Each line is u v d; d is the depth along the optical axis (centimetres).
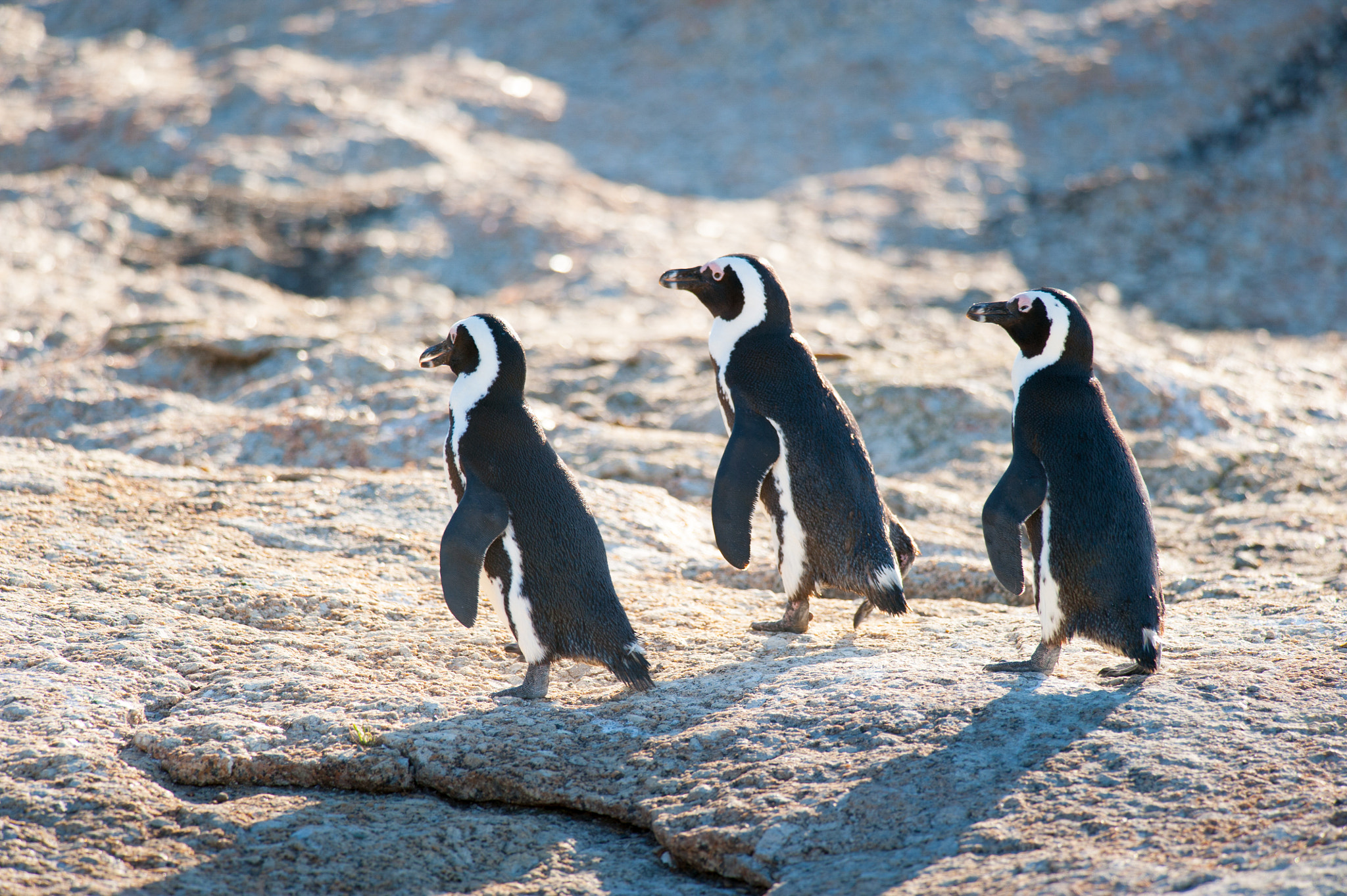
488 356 1584
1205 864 1072
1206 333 5428
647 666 1531
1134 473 1527
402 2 9938
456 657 1689
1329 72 8006
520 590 1523
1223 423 3428
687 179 7412
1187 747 1294
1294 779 1216
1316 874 993
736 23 9188
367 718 1482
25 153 6762
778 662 1642
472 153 7262
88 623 1714
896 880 1113
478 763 1395
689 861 1238
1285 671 1484
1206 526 2670
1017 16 9138
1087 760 1288
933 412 3250
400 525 2277
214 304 4894
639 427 3462
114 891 1156
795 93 8425
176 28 10012
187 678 1589
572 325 4778
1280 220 6788
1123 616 1459
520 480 1534
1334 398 3853
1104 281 6131
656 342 4150
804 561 1739
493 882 1219
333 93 7681
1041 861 1103
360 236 5922
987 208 6938
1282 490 2938
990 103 8075
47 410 3325
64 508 2227
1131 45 8450
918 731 1374
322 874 1213
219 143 6838
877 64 8556
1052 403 1563
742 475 1681
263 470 2611
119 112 7150
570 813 1360
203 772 1380
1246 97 7869
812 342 4012
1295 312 5891
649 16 9562
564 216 6181
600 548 1555
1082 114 7875
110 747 1410
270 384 3475
